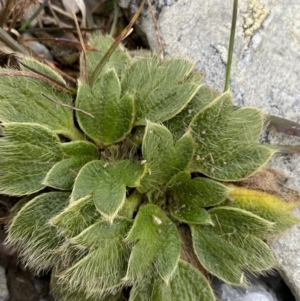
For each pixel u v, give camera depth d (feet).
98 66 0.34
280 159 0.35
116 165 0.32
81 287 0.30
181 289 0.31
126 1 0.41
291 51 0.38
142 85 0.33
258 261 0.31
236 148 0.32
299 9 0.39
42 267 0.33
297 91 0.37
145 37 0.41
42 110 0.32
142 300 0.31
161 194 0.33
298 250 0.34
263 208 0.32
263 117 0.32
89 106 0.33
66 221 0.29
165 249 0.31
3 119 0.31
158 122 0.33
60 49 0.41
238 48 0.38
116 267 0.31
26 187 0.31
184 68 0.33
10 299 0.34
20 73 0.32
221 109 0.32
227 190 0.31
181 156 0.32
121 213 0.32
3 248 0.34
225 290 0.34
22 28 0.40
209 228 0.32
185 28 0.39
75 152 0.32
